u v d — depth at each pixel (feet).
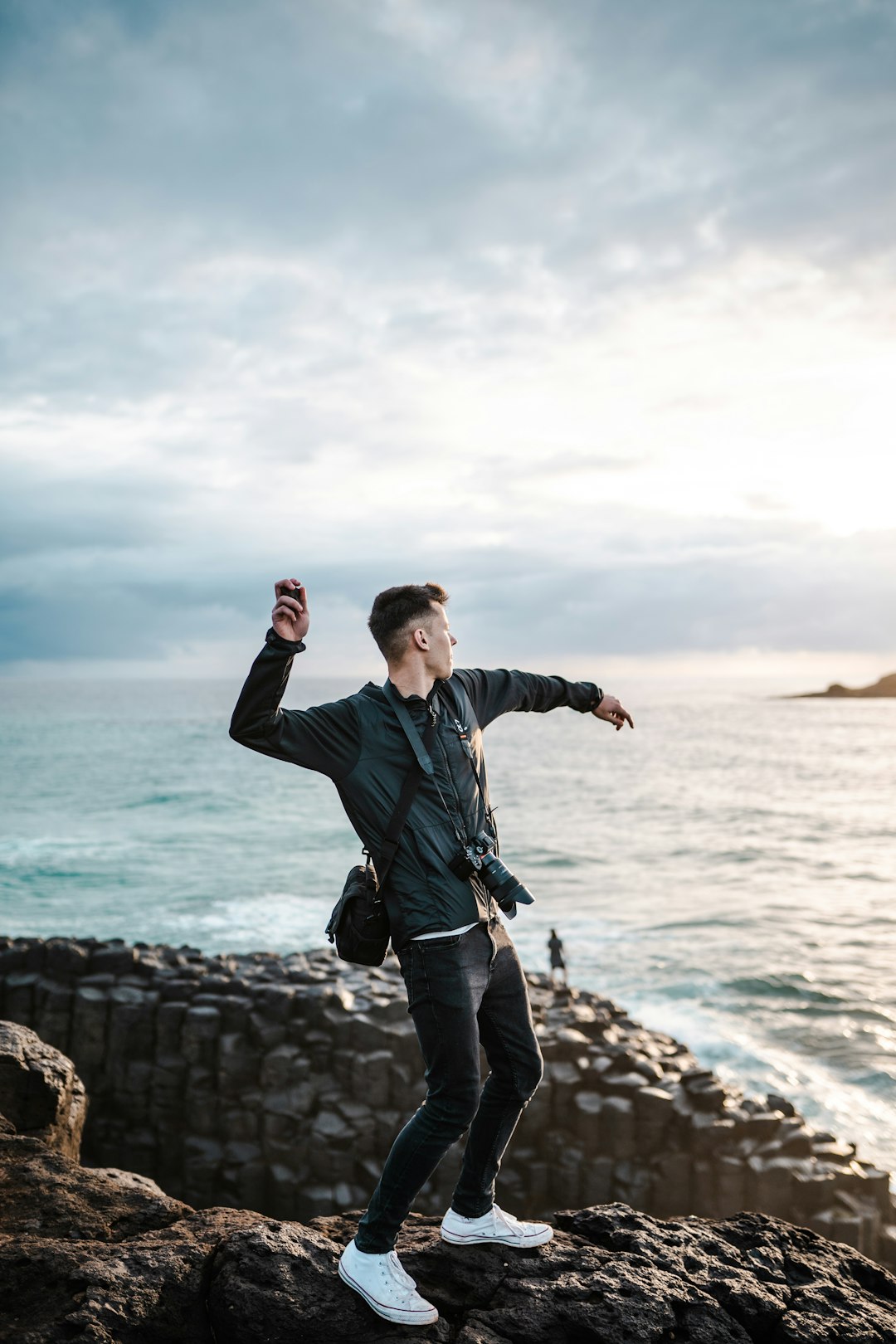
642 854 152.66
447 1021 8.94
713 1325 9.18
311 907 106.52
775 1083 57.62
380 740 9.21
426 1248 10.14
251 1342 8.96
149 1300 9.32
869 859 148.77
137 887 118.73
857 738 558.56
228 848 151.74
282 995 46.60
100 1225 11.00
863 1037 65.67
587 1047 45.01
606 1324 9.02
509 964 9.66
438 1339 9.00
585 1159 40.88
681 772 328.29
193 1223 10.84
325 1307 9.16
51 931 94.58
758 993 75.36
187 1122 45.42
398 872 9.08
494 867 9.11
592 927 98.89
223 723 586.45
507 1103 9.86
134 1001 47.21
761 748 464.24
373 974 54.19
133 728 538.06
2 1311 9.30
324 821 187.21
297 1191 42.65
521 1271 9.85
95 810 203.92
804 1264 10.30
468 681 10.19
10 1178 11.90
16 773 287.28
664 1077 44.19
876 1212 39.22
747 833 179.32
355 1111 43.78
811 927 99.86
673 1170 40.29
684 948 89.25
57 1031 47.47
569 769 337.11
